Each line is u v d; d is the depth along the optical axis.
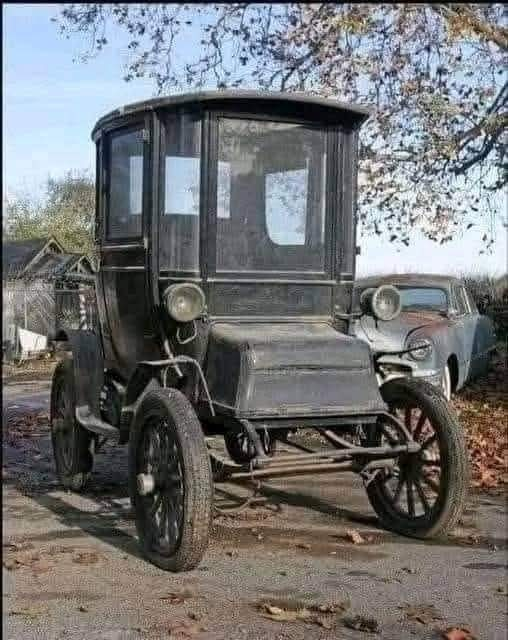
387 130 12.14
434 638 4.27
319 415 5.26
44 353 21.91
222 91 5.55
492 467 8.32
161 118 5.73
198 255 5.64
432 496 6.78
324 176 5.97
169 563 5.18
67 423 7.32
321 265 5.97
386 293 6.07
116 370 6.71
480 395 12.41
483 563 5.43
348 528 6.21
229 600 4.77
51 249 24.64
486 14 11.66
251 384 5.16
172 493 5.21
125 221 6.13
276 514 6.59
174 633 4.30
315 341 5.37
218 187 5.67
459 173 12.78
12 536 5.98
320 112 5.90
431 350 10.50
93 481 7.75
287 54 11.84
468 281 17.92
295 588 4.96
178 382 5.79
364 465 5.52
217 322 5.64
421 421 5.89
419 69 11.87
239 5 11.66
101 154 6.51
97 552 5.62
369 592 4.91
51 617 4.51
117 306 6.30
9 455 9.20
